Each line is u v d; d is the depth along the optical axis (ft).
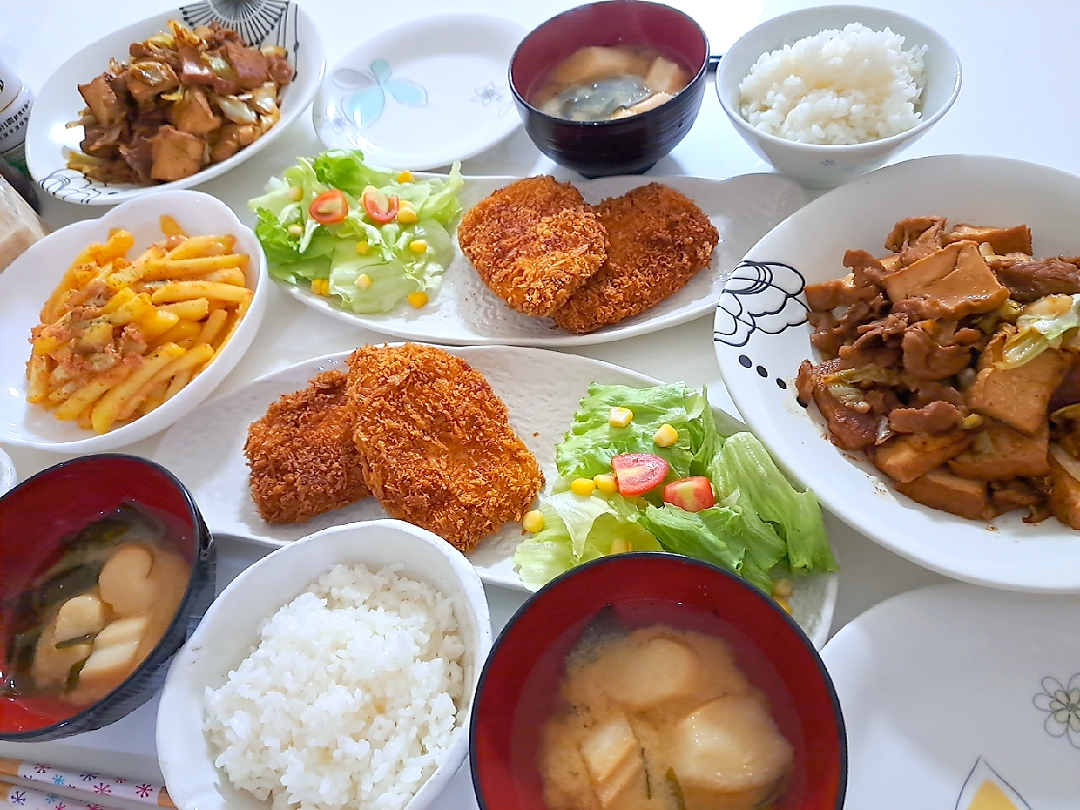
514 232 1.41
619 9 1.52
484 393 1.22
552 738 0.86
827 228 1.23
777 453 0.99
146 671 0.93
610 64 1.53
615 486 1.07
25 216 1.57
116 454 1.07
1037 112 1.43
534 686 0.88
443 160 1.60
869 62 1.31
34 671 1.00
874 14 1.39
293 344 1.44
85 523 1.11
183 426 1.31
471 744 0.78
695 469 1.10
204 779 0.90
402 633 0.96
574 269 1.29
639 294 1.31
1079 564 0.87
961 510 1.00
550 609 0.86
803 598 1.00
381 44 1.84
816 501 0.99
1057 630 0.91
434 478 1.14
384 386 1.19
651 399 1.14
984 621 0.92
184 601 0.96
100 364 1.32
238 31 1.88
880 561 1.03
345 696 0.91
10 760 1.03
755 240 1.38
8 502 1.06
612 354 1.31
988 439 1.01
